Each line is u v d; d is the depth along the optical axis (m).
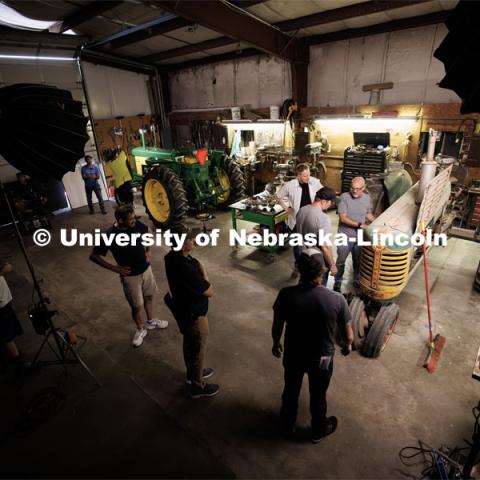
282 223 5.45
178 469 2.23
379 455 2.28
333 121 7.04
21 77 7.44
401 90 6.26
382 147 6.12
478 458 2.15
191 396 2.80
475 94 1.18
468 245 5.21
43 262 5.55
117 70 9.82
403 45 6.01
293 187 4.32
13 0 5.13
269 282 4.52
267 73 8.21
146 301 3.51
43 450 2.40
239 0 5.32
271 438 2.43
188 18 4.97
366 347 3.06
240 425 2.55
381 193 4.02
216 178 7.12
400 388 2.78
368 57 6.48
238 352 3.29
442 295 4.00
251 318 3.79
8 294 2.89
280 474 2.19
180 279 2.39
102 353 3.35
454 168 4.50
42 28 6.93
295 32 6.41
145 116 10.59
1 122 2.10
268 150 7.89
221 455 2.33
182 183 6.39
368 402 2.67
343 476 2.16
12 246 6.30
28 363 3.19
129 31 6.66
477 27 1.15
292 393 2.24
